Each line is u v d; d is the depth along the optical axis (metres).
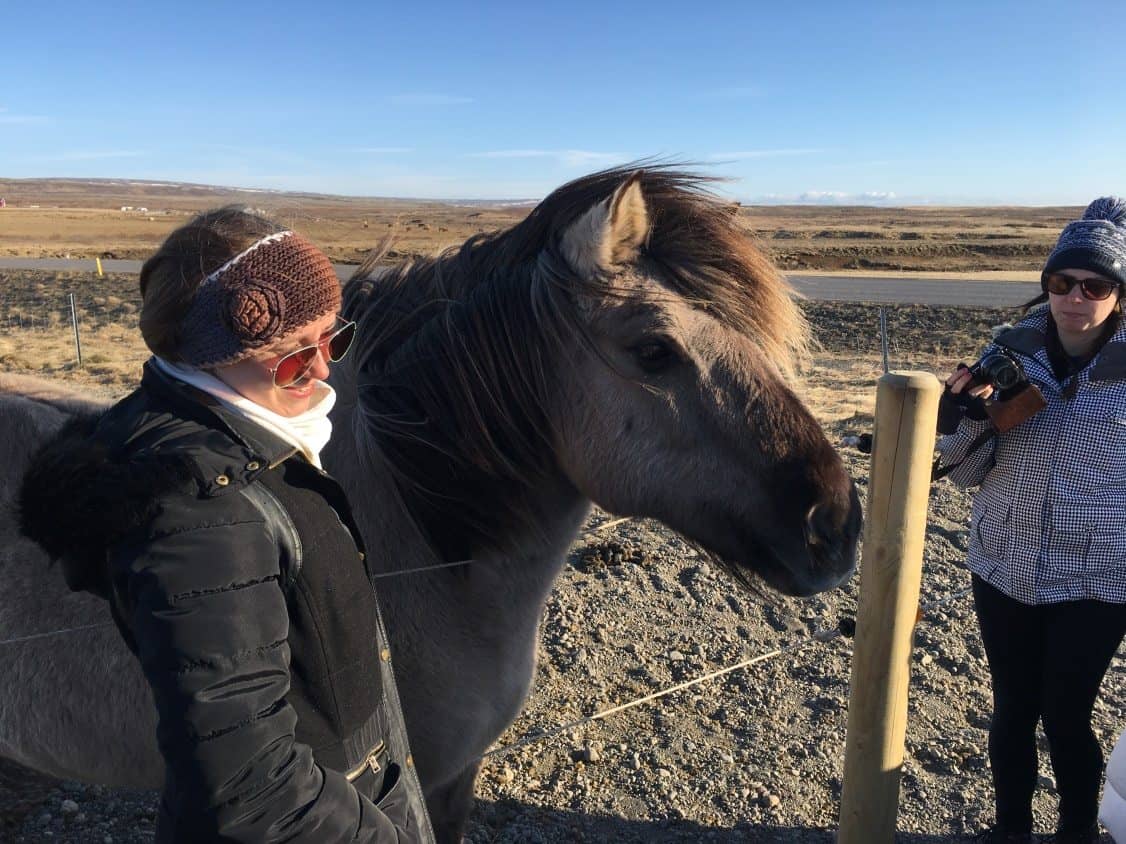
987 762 3.74
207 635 1.05
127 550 1.08
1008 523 2.81
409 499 2.05
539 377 2.01
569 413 2.02
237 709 1.05
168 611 1.04
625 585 5.43
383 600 2.02
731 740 3.91
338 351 1.54
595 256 1.90
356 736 1.42
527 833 3.30
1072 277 2.49
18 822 2.54
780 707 4.16
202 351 1.17
